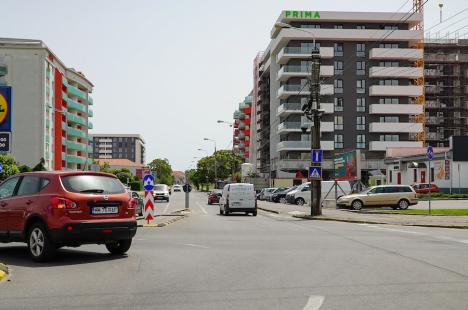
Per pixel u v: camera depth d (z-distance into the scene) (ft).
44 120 255.70
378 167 278.05
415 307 20.93
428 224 68.44
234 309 20.67
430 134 334.03
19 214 35.76
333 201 126.93
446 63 340.59
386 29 285.84
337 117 283.38
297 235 53.78
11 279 28.04
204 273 29.48
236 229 62.34
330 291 24.23
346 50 283.59
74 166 316.81
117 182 37.42
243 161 506.89
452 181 176.04
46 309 20.94
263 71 357.00
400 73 279.69
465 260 34.45
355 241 47.29
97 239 34.63
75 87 319.47
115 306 21.34
